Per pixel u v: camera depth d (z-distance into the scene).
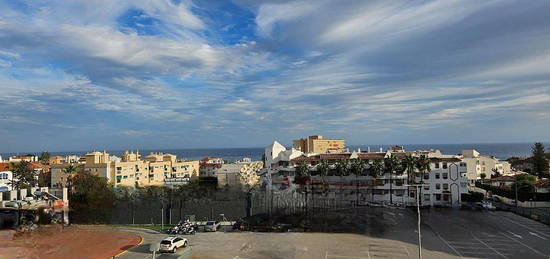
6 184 140.50
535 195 124.12
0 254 69.06
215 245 75.44
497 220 100.00
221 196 146.50
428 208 121.44
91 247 74.44
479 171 192.50
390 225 93.81
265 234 85.62
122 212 112.06
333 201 127.62
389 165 130.88
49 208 108.44
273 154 165.25
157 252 69.50
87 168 168.38
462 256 67.06
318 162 142.88
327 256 67.25
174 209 111.56
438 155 139.25
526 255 67.62
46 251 71.56
